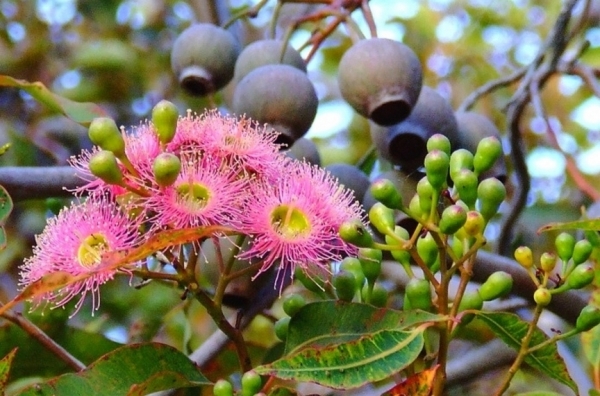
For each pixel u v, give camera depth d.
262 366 0.55
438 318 0.56
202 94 0.71
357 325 0.57
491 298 0.57
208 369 0.68
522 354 0.57
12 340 0.67
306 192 0.58
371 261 0.59
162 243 0.54
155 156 0.57
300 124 0.66
